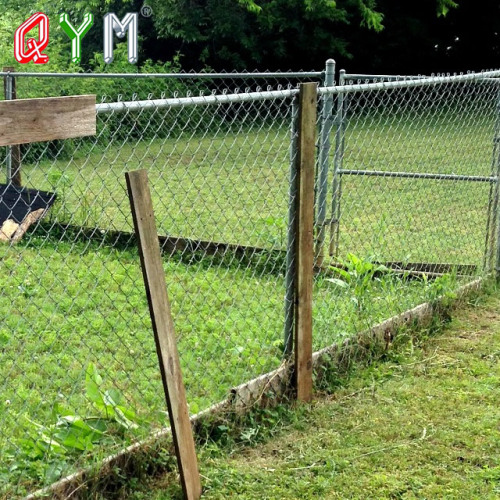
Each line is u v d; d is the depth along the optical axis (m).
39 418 3.84
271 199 9.46
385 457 3.82
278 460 3.81
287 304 4.31
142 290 6.00
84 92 14.98
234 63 21.14
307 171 4.16
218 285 6.15
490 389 4.61
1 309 5.42
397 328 5.25
